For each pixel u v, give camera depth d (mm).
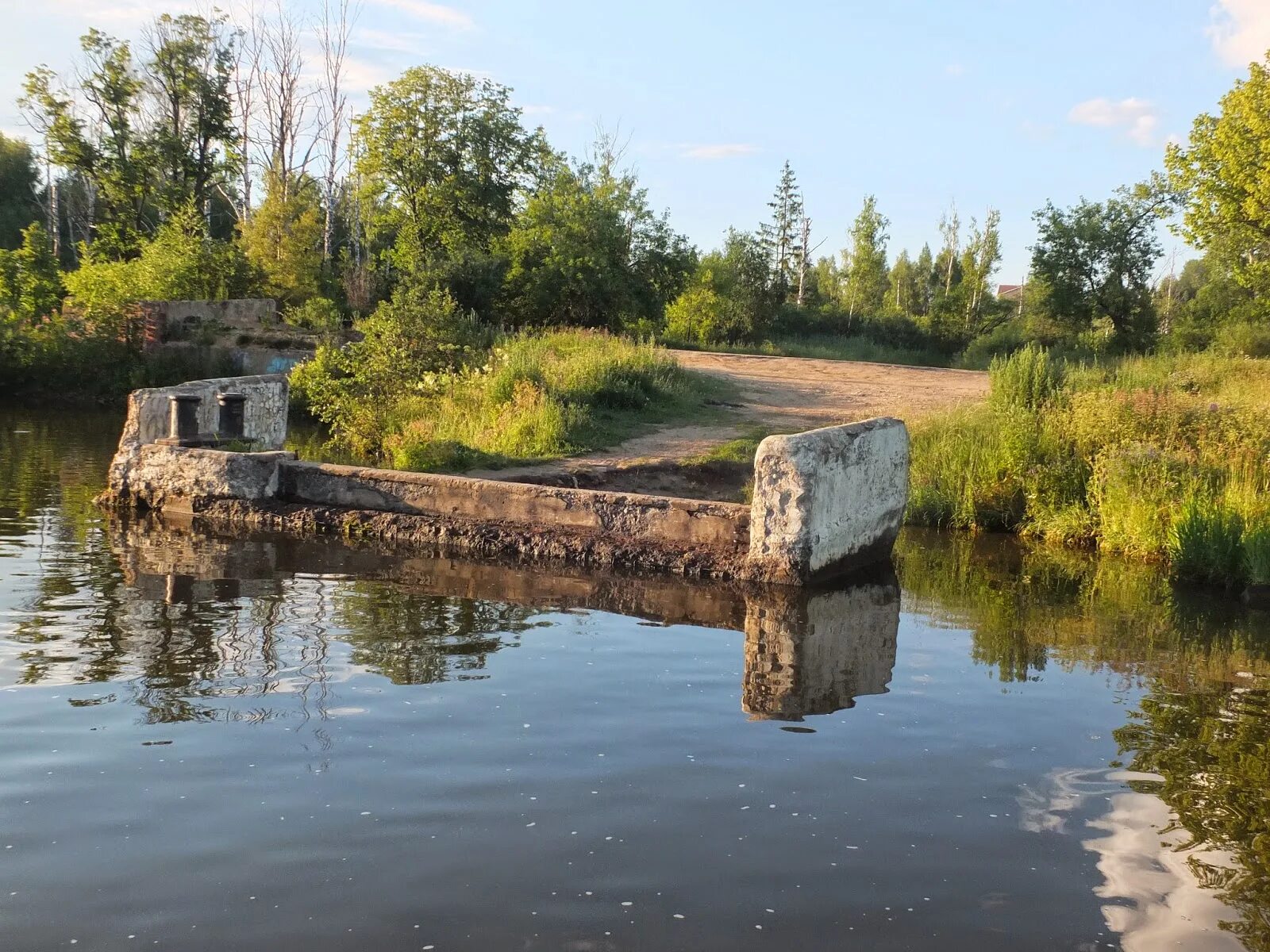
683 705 5973
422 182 44594
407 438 16406
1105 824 4551
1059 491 13562
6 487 13328
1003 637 8031
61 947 3334
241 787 4590
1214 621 8828
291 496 11789
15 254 32438
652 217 40906
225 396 12742
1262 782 5098
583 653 7004
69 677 6039
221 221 54469
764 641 7578
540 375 18766
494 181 45281
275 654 6637
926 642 7777
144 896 3664
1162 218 48531
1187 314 47938
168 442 12180
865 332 61375
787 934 3533
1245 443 13242
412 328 21578
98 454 17062
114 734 5176
